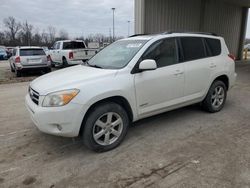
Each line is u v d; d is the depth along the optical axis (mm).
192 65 4469
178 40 4379
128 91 3586
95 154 3469
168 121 4691
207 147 3578
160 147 3615
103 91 3334
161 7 12391
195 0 14516
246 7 19609
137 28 11742
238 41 20422
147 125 4504
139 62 3740
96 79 3398
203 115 5004
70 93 3152
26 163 3260
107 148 3531
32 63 12023
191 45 4570
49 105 3162
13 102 6520
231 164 3096
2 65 21047
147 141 3828
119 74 3572
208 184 2697
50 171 3055
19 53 11906
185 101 4488
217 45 5113
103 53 4590
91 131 3352
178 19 13617
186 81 4383
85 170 3059
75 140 3951
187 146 3625
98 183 2779
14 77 12195
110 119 3518
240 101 6098
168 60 4156
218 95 5172
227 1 17016
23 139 4035
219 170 2965
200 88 4707
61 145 3787
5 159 3375
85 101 3203
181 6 13602
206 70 4711
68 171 3045
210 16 16203
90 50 14359
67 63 13984
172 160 3227
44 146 3766
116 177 2883
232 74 5348
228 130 4211
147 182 2766
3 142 3924
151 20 12047
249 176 2834
